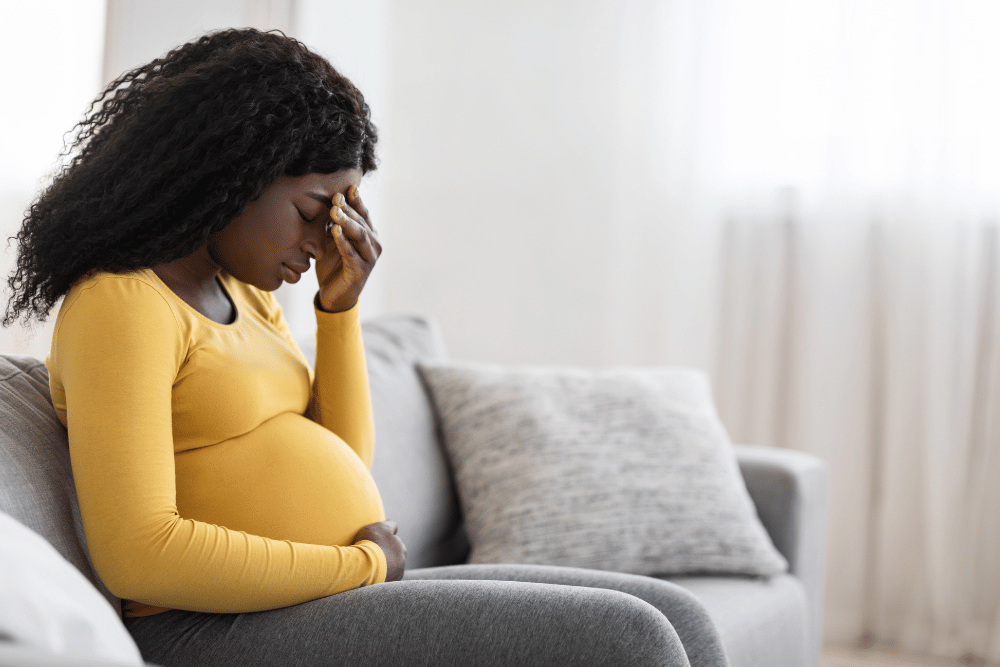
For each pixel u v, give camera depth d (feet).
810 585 5.95
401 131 9.82
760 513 5.82
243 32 3.32
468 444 5.49
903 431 8.18
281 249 3.18
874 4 8.25
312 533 3.10
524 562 5.00
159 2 6.88
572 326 9.30
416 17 9.73
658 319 8.95
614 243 9.12
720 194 8.70
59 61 6.41
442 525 5.42
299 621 2.85
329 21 8.27
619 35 9.08
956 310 7.99
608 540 5.08
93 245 2.92
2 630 1.87
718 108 8.69
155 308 2.90
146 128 3.01
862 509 8.30
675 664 2.61
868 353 8.38
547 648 2.65
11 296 3.24
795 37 8.49
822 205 8.39
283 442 3.17
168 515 2.69
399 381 5.59
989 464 8.04
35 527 2.85
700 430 5.71
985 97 7.97
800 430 8.49
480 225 9.61
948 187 8.01
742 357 8.73
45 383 3.32
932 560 7.98
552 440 5.38
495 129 9.55
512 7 9.45
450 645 2.72
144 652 2.94
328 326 3.74
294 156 3.09
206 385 3.02
